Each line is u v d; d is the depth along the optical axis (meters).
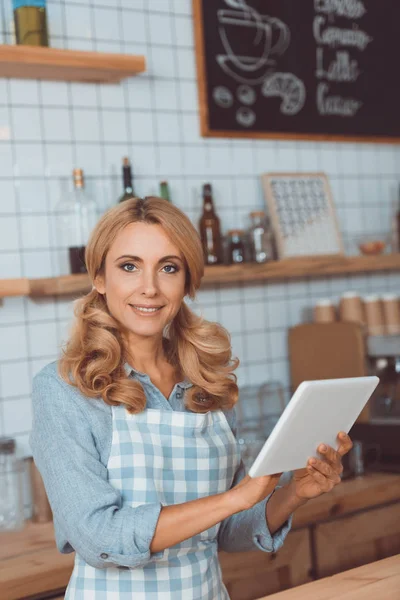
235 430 1.81
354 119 3.29
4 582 1.95
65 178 2.62
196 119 2.90
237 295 2.99
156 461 1.59
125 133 2.74
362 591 1.57
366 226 3.35
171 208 1.60
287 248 2.93
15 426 2.53
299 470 1.56
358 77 3.30
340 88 3.25
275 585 2.32
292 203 3.03
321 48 3.19
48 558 2.09
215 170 2.94
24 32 2.36
